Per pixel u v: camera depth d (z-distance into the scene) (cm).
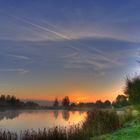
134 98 2480
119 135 1930
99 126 2211
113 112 2488
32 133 1894
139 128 1998
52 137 1891
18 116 5909
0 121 4141
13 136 1809
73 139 1939
